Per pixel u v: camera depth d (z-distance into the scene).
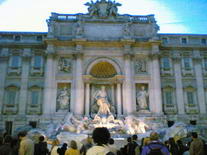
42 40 42.91
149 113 39.12
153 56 41.25
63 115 37.91
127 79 39.53
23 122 38.19
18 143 10.35
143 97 40.12
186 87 41.94
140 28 43.22
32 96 39.72
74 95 39.00
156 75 40.34
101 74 42.41
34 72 40.69
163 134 30.12
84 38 40.09
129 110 37.94
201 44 44.38
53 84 39.56
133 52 41.75
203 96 41.91
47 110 37.75
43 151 11.33
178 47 43.59
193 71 43.19
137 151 11.02
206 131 39.53
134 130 32.38
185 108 41.06
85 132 31.58
